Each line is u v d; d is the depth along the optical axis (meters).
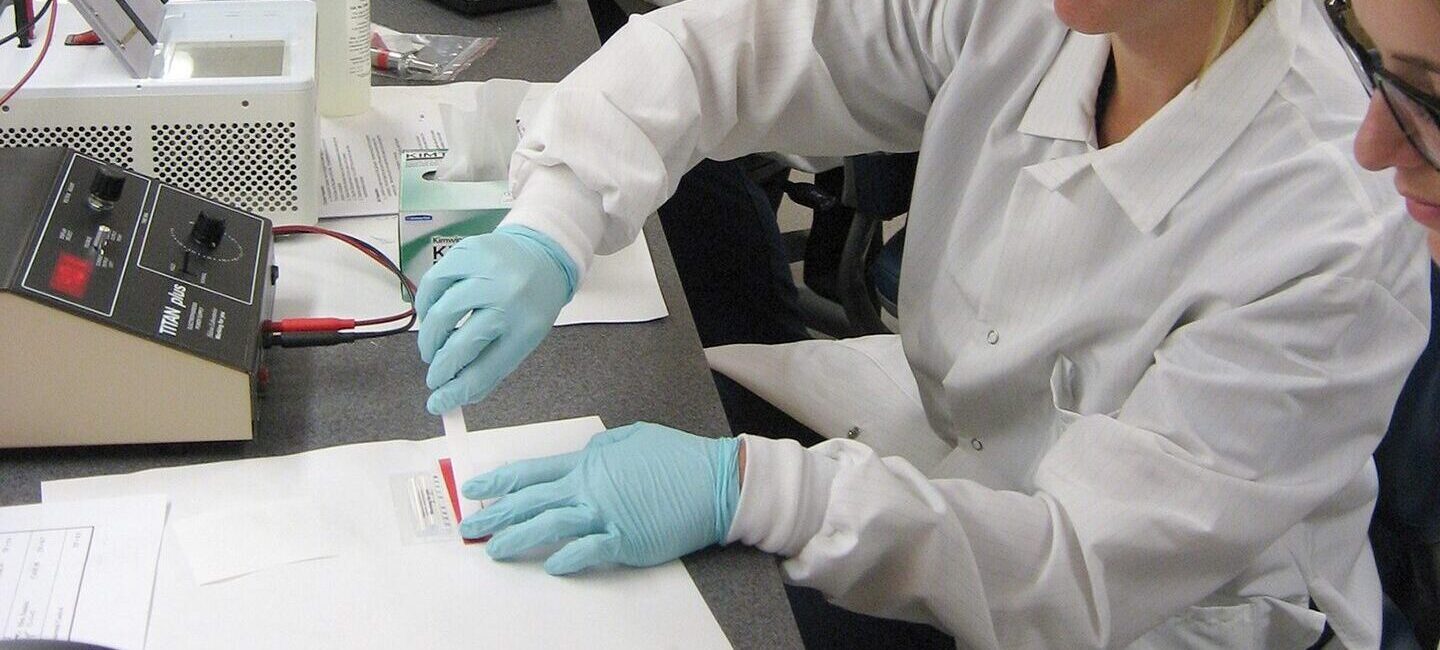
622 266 1.08
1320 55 0.92
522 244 0.91
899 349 1.35
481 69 1.36
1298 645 1.06
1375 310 0.82
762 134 1.17
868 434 1.25
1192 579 0.85
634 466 0.79
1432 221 0.62
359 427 0.85
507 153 1.08
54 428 0.78
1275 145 0.88
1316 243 0.82
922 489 0.82
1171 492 0.82
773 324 1.54
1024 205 1.00
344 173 1.14
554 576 0.75
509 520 0.77
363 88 1.22
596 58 1.06
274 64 1.07
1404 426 1.00
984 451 1.13
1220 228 0.89
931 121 1.10
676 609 0.74
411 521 0.77
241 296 0.85
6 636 0.65
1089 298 0.95
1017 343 1.01
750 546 0.81
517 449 0.85
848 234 1.67
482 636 0.70
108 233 0.82
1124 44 0.92
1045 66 1.02
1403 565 1.14
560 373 0.94
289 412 0.86
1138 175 0.93
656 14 1.10
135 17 1.00
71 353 0.75
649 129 1.02
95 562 0.71
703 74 1.08
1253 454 0.82
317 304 0.97
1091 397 0.97
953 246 1.09
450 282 0.89
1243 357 0.83
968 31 1.07
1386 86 0.57
